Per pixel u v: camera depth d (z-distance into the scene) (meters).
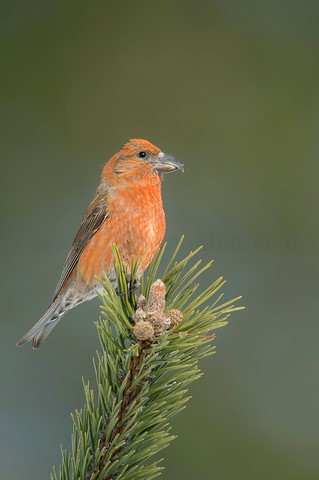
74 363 11.14
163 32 12.04
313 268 11.65
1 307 11.16
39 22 11.80
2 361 10.96
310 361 10.97
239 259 11.80
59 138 11.81
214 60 12.06
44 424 10.77
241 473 9.79
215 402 10.42
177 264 5.57
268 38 12.07
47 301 11.27
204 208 12.01
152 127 11.96
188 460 9.76
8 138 11.72
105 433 4.84
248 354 11.02
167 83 12.06
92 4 11.91
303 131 11.82
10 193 11.62
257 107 11.97
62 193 11.70
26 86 11.80
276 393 10.63
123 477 4.63
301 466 9.80
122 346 5.10
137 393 4.93
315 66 11.97
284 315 11.47
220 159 12.01
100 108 11.93
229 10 12.21
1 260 11.38
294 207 11.80
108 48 11.94
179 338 4.94
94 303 11.46
